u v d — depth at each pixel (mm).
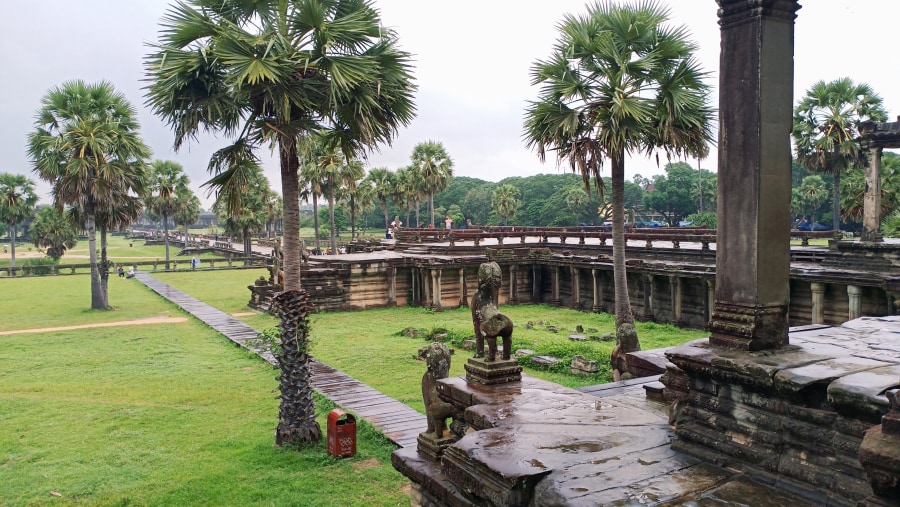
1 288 48750
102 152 32812
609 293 34375
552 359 20516
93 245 35875
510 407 7734
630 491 5426
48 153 32688
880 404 4770
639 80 18375
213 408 16016
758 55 6227
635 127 17922
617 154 18719
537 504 5543
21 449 12969
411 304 37656
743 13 6332
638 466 6008
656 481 5641
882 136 23953
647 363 12273
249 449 12859
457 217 117125
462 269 37219
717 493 5379
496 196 87500
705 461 6125
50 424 14672
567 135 18969
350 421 12438
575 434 6859
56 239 74750
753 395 5992
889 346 6812
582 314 33906
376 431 13641
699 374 6539
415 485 8273
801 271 24047
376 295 36844
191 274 60406
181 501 10328
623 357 14578
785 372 5641
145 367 20969
